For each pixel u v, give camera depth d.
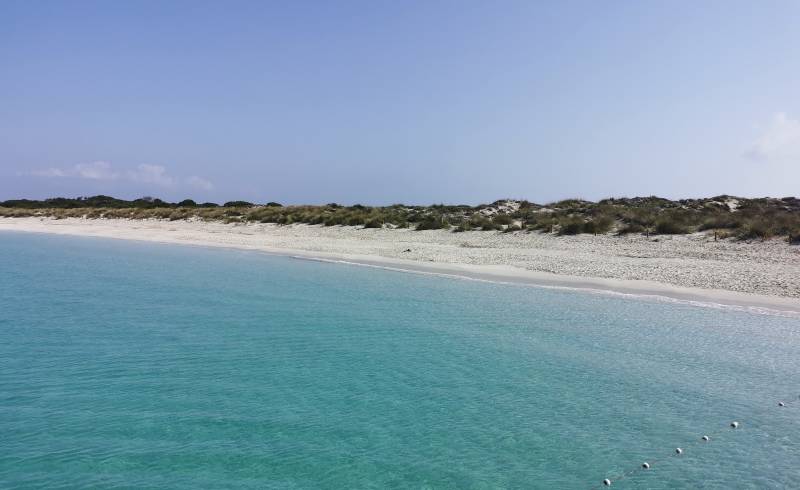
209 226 55.00
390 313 17.11
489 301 19.00
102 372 11.44
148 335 14.30
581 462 8.10
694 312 17.16
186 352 12.88
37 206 92.62
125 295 19.77
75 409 9.52
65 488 7.11
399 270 26.31
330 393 10.48
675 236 33.06
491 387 10.91
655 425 9.30
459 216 49.94
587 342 13.98
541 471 7.83
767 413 9.80
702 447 8.61
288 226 50.41
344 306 18.14
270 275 24.86
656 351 13.21
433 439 8.72
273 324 15.60
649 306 18.03
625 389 10.86
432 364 12.24
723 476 7.78
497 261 27.91
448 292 20.67
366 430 8.97
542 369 11.96
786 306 17.62
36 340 13.71
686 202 52.09
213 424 9.05
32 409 9.50
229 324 15.56
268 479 7.45
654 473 7.82
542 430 9.09
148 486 7.21
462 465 7.95
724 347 13.52
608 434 8.98
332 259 30.62
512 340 14.09
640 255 28.20
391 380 11.22
